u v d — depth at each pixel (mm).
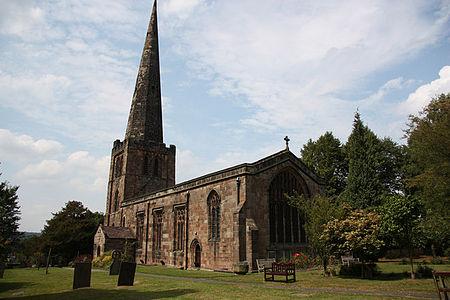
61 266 54125
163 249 42062
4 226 48188
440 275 13469
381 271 25547
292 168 35750
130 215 53625
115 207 61094
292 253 33219
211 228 33938
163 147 64688
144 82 67625
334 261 31984
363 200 43719
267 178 32812
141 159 61469
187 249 36906
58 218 60844
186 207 38188
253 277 24469
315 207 27641
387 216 22406
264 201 31938
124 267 21062
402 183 50000
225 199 32312
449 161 26500
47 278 28688
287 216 34375
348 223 23562
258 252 29531
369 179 44375
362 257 22766
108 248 47312
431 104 31859
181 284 20734
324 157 57719
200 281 22672
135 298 15633
